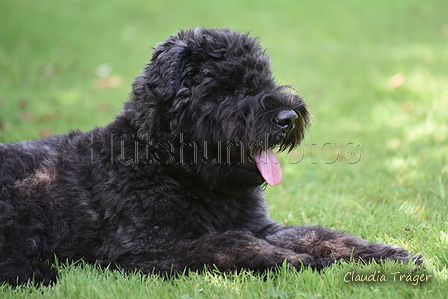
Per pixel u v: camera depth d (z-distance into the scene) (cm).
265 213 859
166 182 759
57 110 1680
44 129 1496
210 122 770
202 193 783
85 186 775
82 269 739
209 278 695
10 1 3159
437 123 1517
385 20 3058
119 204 744
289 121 768
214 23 2950
